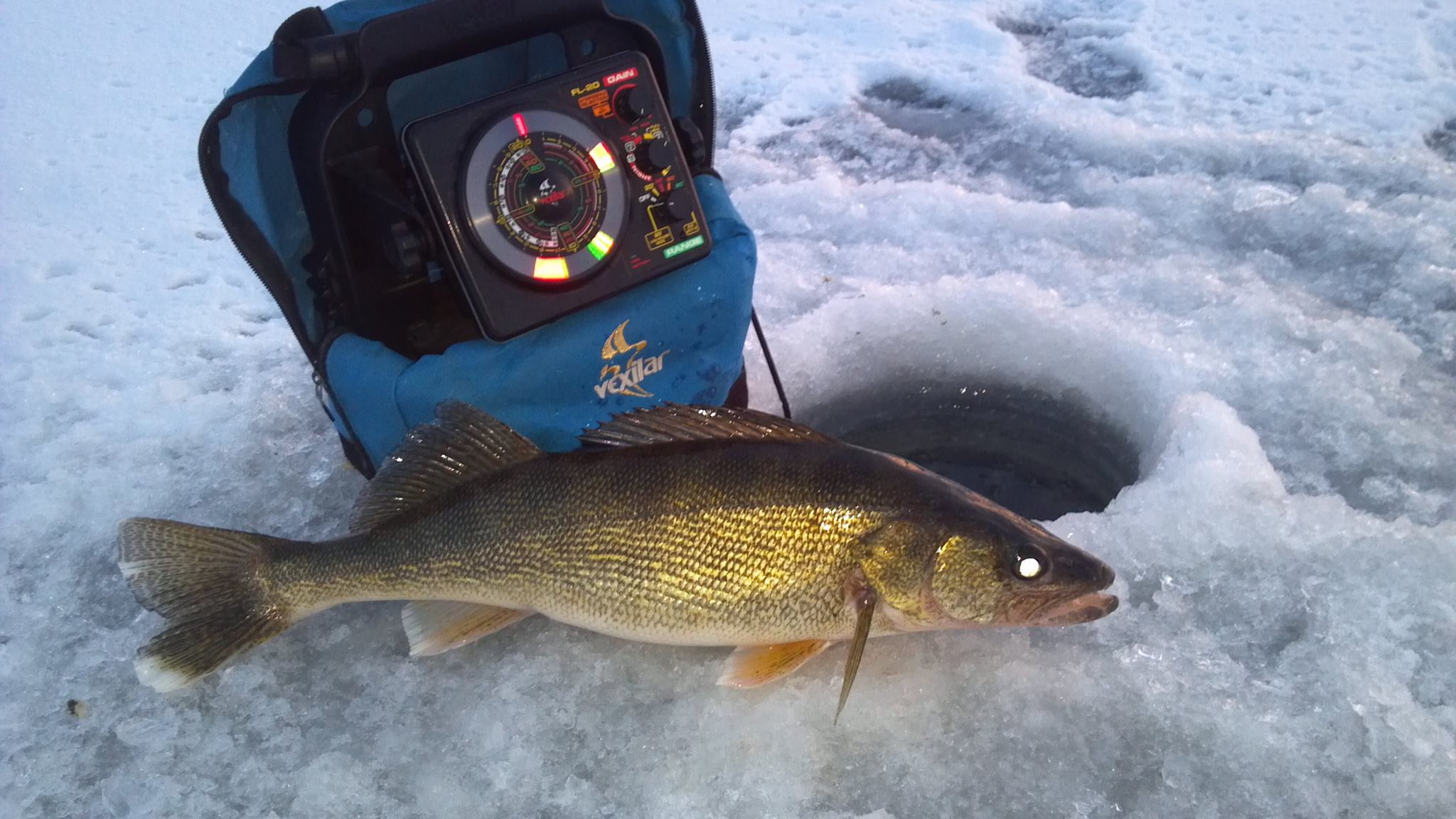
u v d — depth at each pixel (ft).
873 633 2.09
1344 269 3.11
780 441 2.07
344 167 2.14
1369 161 3.42
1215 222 3.30
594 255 2.16
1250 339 2.86
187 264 3.40
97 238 3.48
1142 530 2.34
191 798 2.04
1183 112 3.71
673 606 2.03
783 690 2.12
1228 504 2.37
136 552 2.10
